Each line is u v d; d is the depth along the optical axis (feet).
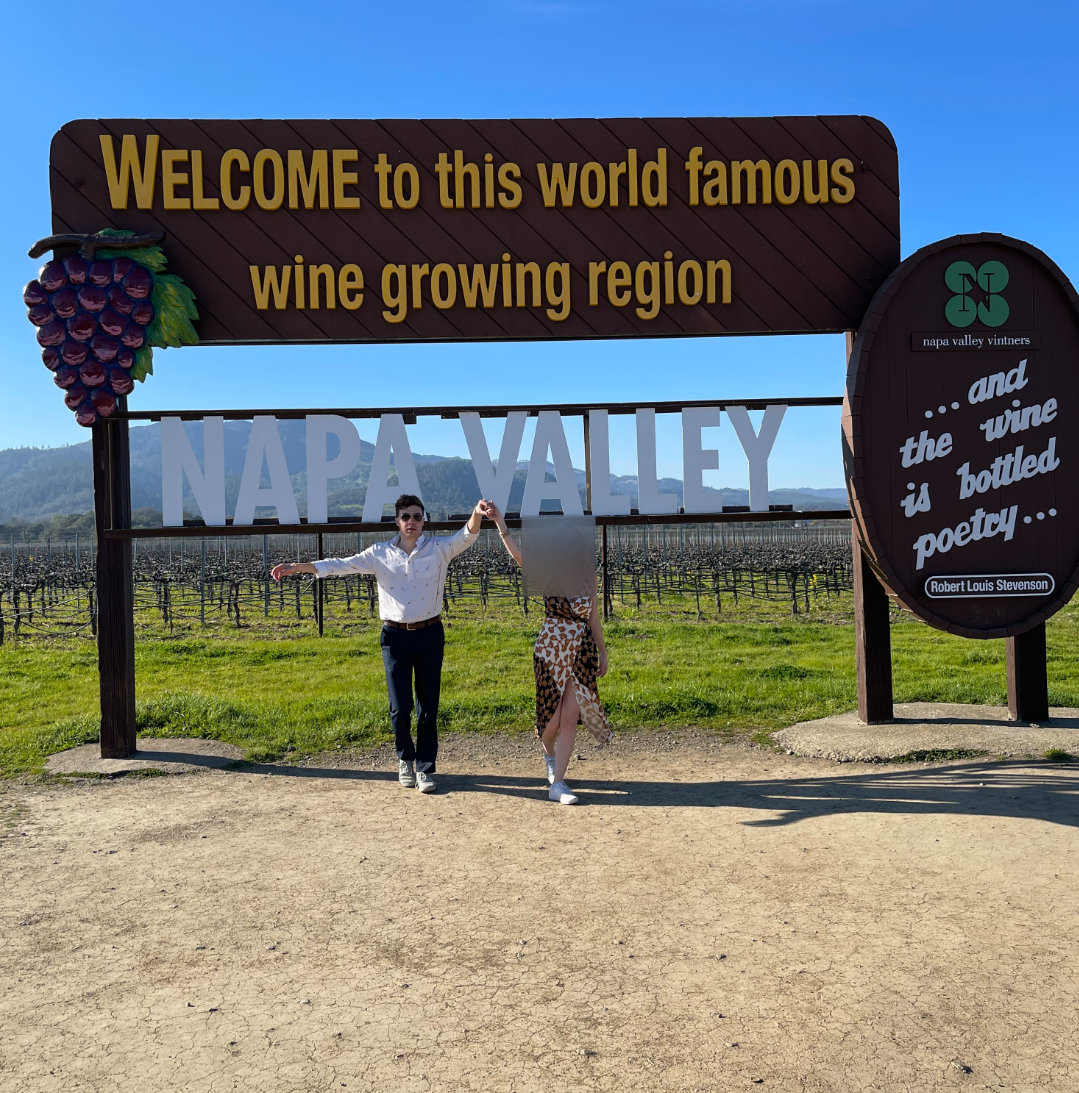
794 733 19.81
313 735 21.20
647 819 14.28
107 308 18.51
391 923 10.39
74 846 13.51
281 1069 7.36
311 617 63.77
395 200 19.65
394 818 14.71
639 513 19.63
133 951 9.78
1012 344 19.15
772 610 63.41
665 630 48.06
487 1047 7.62
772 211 20.21
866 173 20.30
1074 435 19.27
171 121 19.38
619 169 19.94
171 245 19.35
